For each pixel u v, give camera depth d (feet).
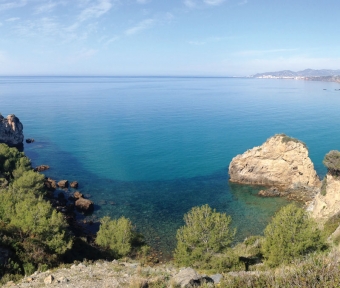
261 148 243.81
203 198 221.25
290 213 88.99
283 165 238.27
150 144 364.38
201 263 93.40
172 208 205.16
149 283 61.62
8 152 244.22
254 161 244.42
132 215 194.90
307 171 230.48
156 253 149.69
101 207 206.49
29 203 122.31
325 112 574.97
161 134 413.18
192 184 247.29
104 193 230.68
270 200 217.56
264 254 89.92
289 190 229.66
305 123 471.62
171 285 57.77
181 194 228.43
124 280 65.87
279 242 82.07
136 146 357.00
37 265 86.63
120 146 358.84
